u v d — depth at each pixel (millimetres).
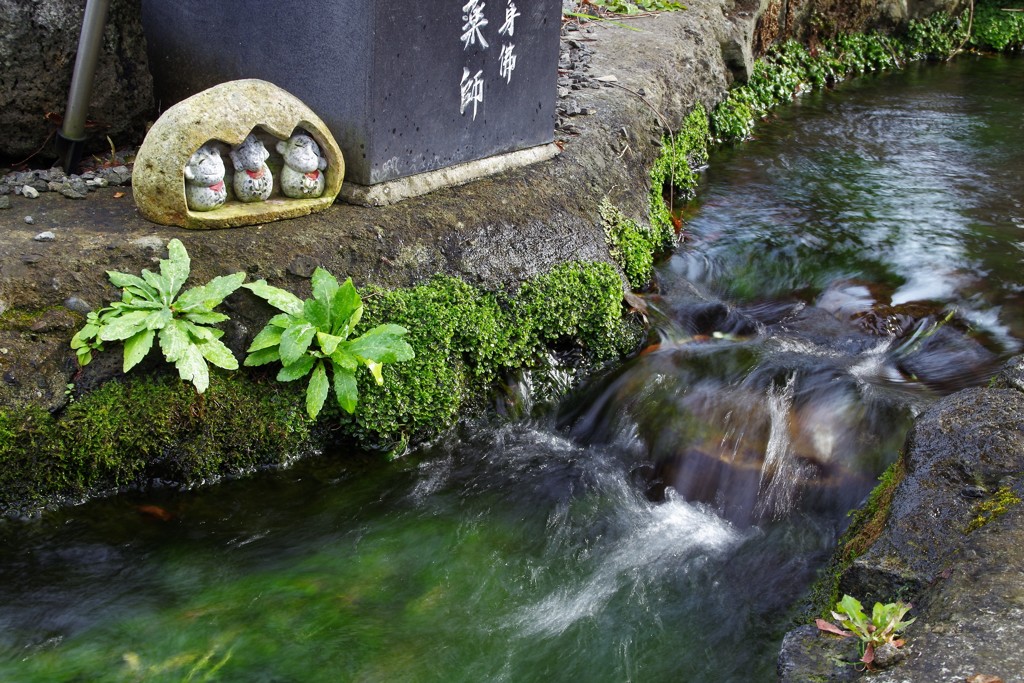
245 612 3477
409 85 4711
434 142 4992
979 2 13406
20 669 3166
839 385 4855
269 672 3203
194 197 4309
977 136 9148
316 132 4508
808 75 11039
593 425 4840
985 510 3068
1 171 5207
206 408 4066
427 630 3445
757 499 4219
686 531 4062
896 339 5469
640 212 6184
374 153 4668
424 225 4742
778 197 7516
